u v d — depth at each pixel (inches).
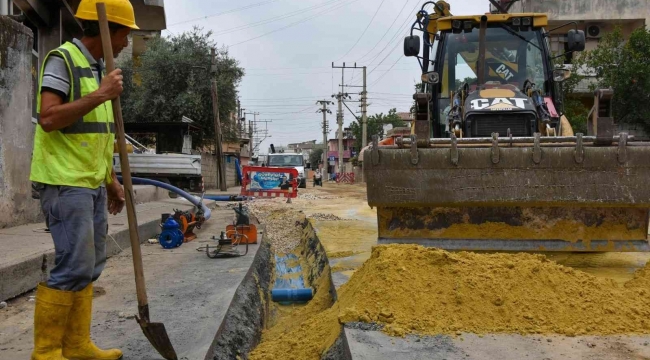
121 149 120.9
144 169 659.4
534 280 170.4
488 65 316.5
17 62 288.2
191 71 1157.7
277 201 725.9
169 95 1149.7
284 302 261.1
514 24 315.9
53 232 118.6
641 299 168.1
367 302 164.1
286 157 1253.7
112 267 245.0
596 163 213.6
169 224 300.5
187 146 916.6
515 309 160.6
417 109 227.3
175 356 130.3
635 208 217.3
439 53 323.6
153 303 185.0
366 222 436.1
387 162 223.1
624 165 212.4
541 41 315.6
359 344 141.7
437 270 174.7
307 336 176.4
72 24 483.5
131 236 124.5
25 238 241.3
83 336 129.7
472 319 157.3
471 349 139.7
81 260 118.5
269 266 312.3
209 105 1198.9
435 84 320.5
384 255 179.9
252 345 183.6
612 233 221.1
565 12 1116.5
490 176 219.1
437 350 138.9
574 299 164.9
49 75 113.4
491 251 224.5
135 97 1163.9
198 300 189.6
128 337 150.1
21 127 293.0
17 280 186.4
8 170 280.5
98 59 125.4
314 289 271.9
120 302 185.5
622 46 1016.2
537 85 312.2
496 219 226.4
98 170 122.3
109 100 117.2
